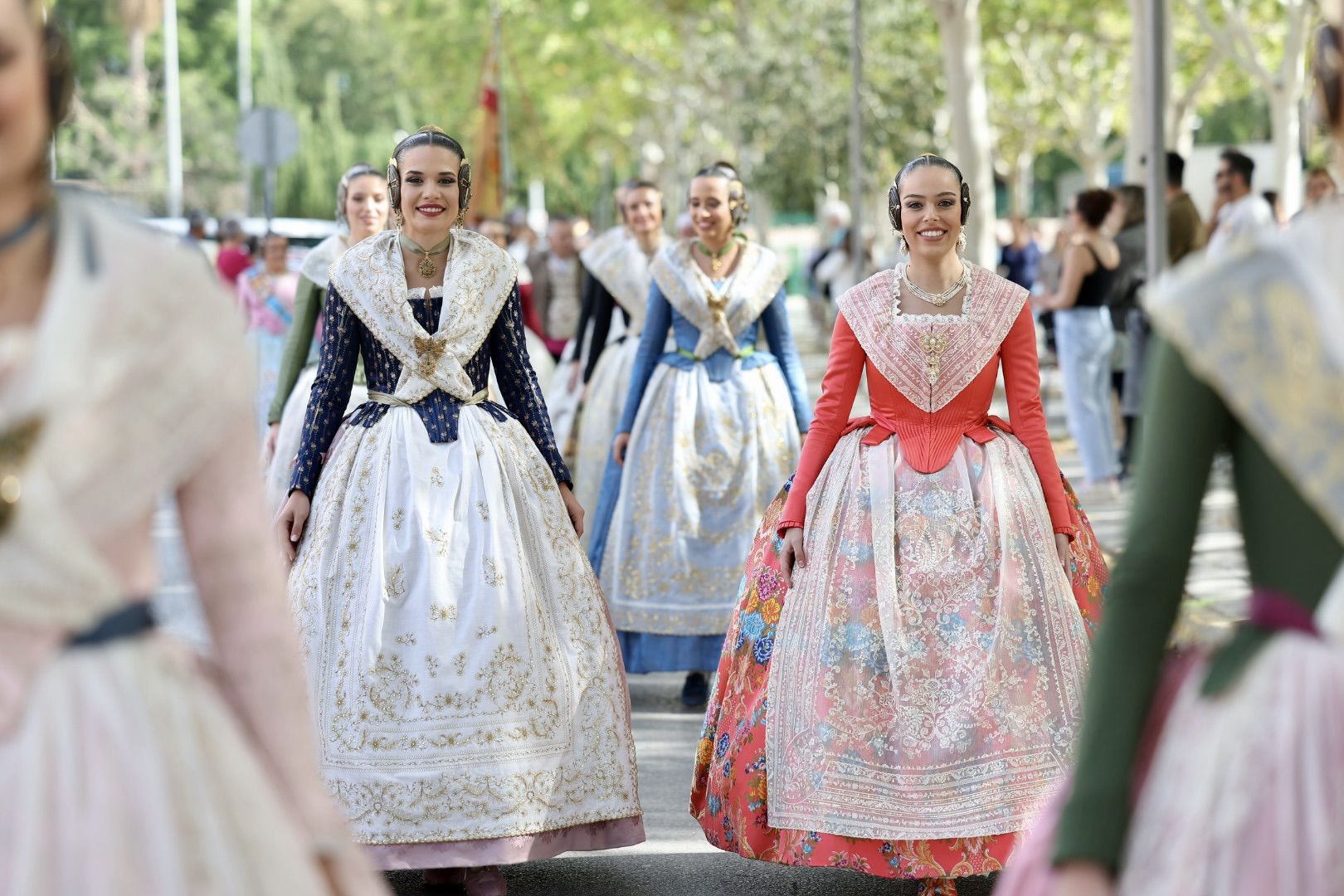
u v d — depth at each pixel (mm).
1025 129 46469
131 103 44312
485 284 5441
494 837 5016
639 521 7996
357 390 7875
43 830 2055
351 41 60750
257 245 25375
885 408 5328
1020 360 5336
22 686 2088
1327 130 2234
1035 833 2320
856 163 23484
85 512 2086
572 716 5211
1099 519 11852
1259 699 2094
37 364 2049
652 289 8000
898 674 5004
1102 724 2188
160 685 2145
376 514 5227
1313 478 2023
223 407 2193
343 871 2334
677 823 6117
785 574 5262
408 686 5074
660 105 53219
